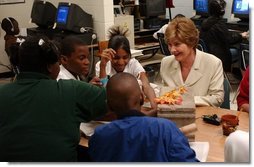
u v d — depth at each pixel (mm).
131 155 1194
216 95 2277
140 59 5387
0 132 1412
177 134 1211
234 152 1074
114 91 1290
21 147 1393
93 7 4430
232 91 4289
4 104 1426
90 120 1618
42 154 1398
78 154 1705
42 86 1454
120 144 1218
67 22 4324
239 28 5211
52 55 1495
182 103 1724
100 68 2289
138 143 1193
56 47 1569
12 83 1487
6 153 1405
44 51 1470
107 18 4340
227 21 5469
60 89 1476
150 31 5719
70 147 1460
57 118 1427
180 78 2346
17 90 1445
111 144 1235
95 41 4387
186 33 2162
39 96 1433
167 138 1182
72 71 2133
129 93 1279
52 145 1405
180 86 2146
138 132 1204
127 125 1229
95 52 4199
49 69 1516
